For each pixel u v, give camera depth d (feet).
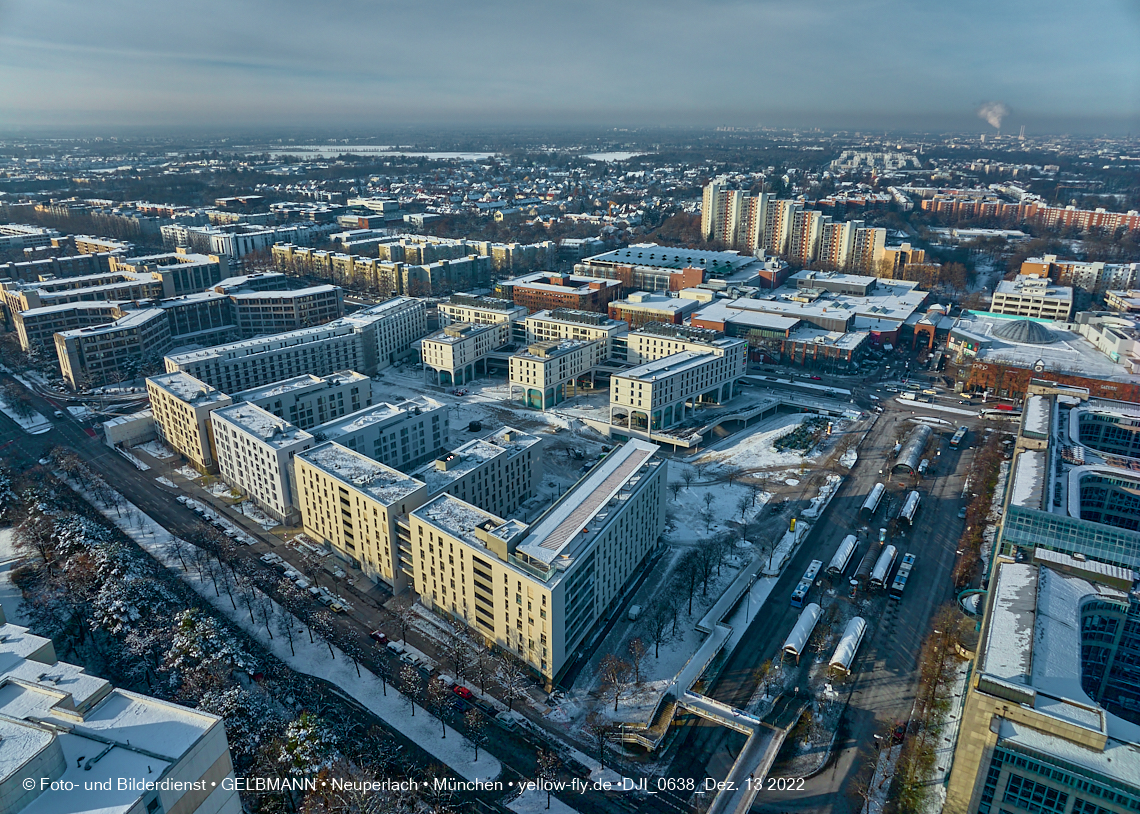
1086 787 333.42
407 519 566.77
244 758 408.67
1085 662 468.34
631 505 568.82
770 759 426.10
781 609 568.41
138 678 482.69
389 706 470.39
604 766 426.10
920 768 421.18
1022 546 518.78
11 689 335.67
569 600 481.87
